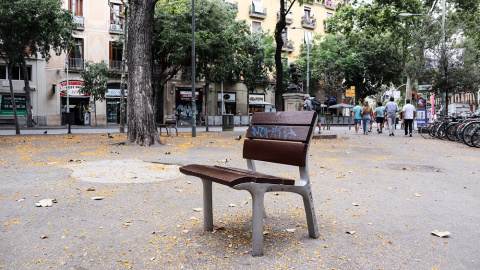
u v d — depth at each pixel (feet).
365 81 147.54
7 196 15.21
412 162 27.81
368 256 9.26
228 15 107.24
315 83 147.02
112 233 10.87
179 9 89.86
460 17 82.58
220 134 64.18
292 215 12.95
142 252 9.40
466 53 74.84
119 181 18.75
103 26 115.14
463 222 12.37
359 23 81.56
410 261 9.00
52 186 17.37
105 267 8.47
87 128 95.20
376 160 28.89
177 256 9.13
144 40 38.19
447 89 72.84
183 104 129.90
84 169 22.54
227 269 8.38
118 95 119.44
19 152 32.40
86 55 113.39
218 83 133.28
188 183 18.40
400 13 75.36
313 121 10.23
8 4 56.29
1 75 103.86
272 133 11.38
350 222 12.21
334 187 18.13
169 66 103.76
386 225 11.93
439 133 52.85
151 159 27.86
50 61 108.88
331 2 159.53
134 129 39.01
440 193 17.02
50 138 51.96
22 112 107.04
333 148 38.24
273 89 147.02
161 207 13.89
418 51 85.97
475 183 19.60
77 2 112.06
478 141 39.73
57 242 10.07
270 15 144.66
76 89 112.88
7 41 58.08
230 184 8.43
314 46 144.56
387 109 61.00
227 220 12.26
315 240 10.38
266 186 9.21
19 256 9.07
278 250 9.56
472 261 9.04
